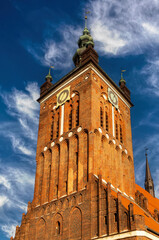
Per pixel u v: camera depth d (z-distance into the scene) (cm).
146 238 3400
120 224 3578
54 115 5653
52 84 6372
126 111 6084
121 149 5378
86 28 7288
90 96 5059
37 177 5234
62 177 4791
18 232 4816
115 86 5878
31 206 4956
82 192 4281
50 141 5381
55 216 4469
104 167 4725
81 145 4741
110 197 3878
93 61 5416
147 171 10162
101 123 5125
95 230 3841
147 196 6481
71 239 4059
